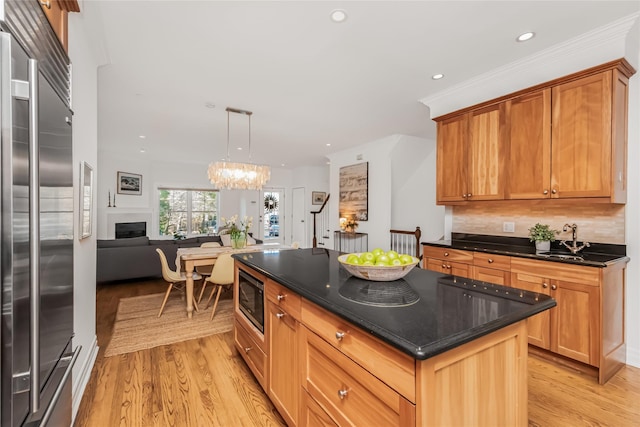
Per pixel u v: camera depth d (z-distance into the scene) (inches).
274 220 373.1
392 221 235.0
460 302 48.2
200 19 80.1
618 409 73.2
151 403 74.9
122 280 195.2
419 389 34.0
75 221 73.8
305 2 73.9
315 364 53.2
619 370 90.2
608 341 85.4
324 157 287.4
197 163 321.4
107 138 210.4
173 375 87.7
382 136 205.5
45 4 49.8
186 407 73.5
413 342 34.3
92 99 93.0
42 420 41.1
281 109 150.5
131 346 105.7
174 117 162.6
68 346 54.8
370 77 115.0
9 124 32.5
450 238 146.8
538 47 94.5
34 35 45.1
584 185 90.6
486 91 116.0
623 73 88.3
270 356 70.4
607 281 84.6
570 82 93.4
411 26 83.4
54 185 45.8
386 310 44.4
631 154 92.3
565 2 74.2
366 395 41.6
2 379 32.4
